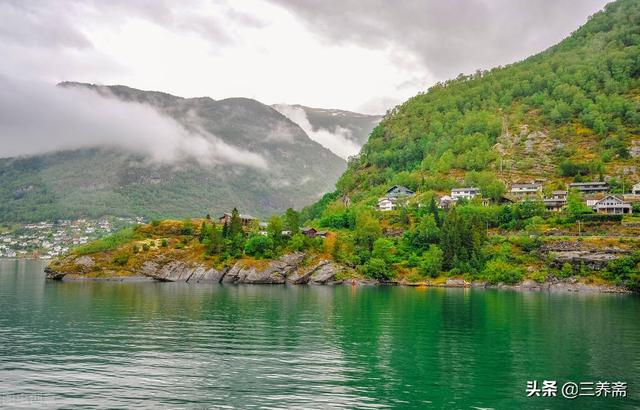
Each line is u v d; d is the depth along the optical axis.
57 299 130.88
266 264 198.88
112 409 47.53
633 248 173.62
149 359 65.56
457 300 135.88
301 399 50.69
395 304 125.69
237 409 47.75
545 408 49.38
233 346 73.81
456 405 49.78
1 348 71.38
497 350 72.62
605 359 67.81
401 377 58.62
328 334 83.75
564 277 174.12
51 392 52.19
